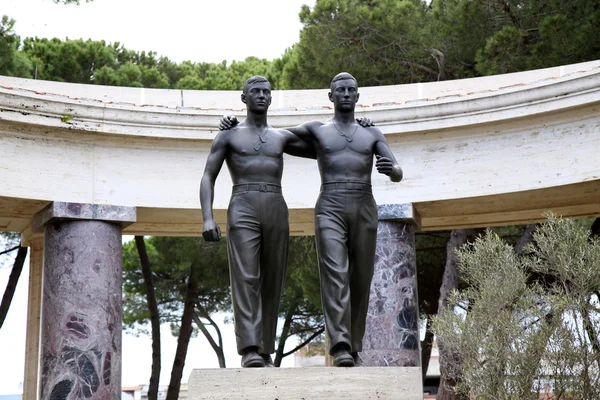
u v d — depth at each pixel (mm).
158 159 17297
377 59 24344
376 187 17391
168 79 31047
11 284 22312
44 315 16234
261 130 10430
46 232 16688
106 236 16656
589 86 16000
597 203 18219
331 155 10367
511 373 13203
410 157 17484
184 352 25656
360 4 24703
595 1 21406
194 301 26375
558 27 20891
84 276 16234
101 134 16859
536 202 17969
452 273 21406
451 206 17688
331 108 17547
